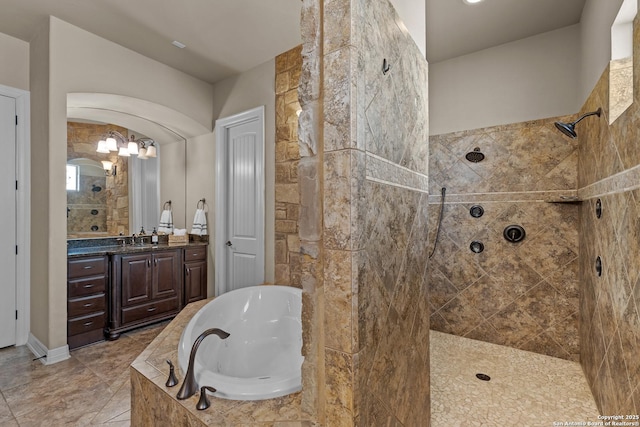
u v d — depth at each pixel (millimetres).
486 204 2709
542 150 2471
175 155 4012
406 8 1306
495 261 2674
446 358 2422
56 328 2387
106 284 2793
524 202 2549
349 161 826
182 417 1157
